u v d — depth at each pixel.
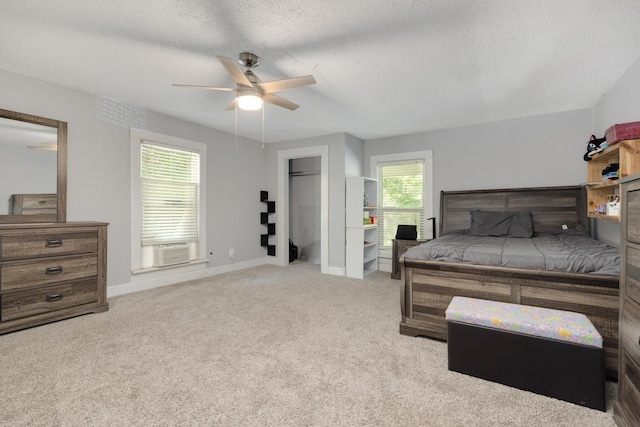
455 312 1.93
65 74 2.85
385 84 3.02
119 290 3.61
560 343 1.64
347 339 2.40
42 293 2.64
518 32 2.12
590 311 1.92
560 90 3.15
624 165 2.27
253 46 2.32
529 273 2.08
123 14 1.95
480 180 4.39
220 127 4.65
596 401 1.56
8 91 2.78
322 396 1.66
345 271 4.79
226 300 3.42
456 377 1.87
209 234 4.68
